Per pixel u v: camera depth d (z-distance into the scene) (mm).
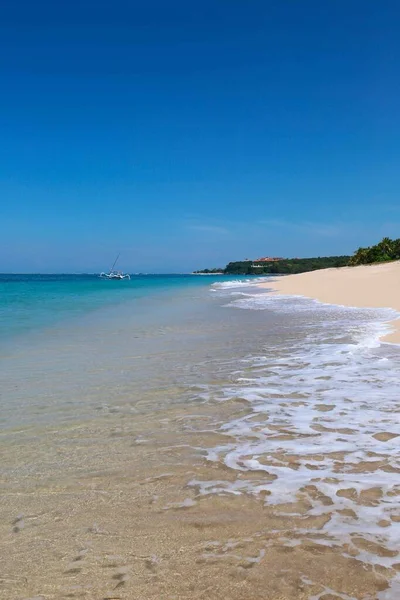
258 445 4125
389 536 2666
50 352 8750
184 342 9828
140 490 3309
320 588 2256
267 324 12609
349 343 9125
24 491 3312
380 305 17516
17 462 3822
